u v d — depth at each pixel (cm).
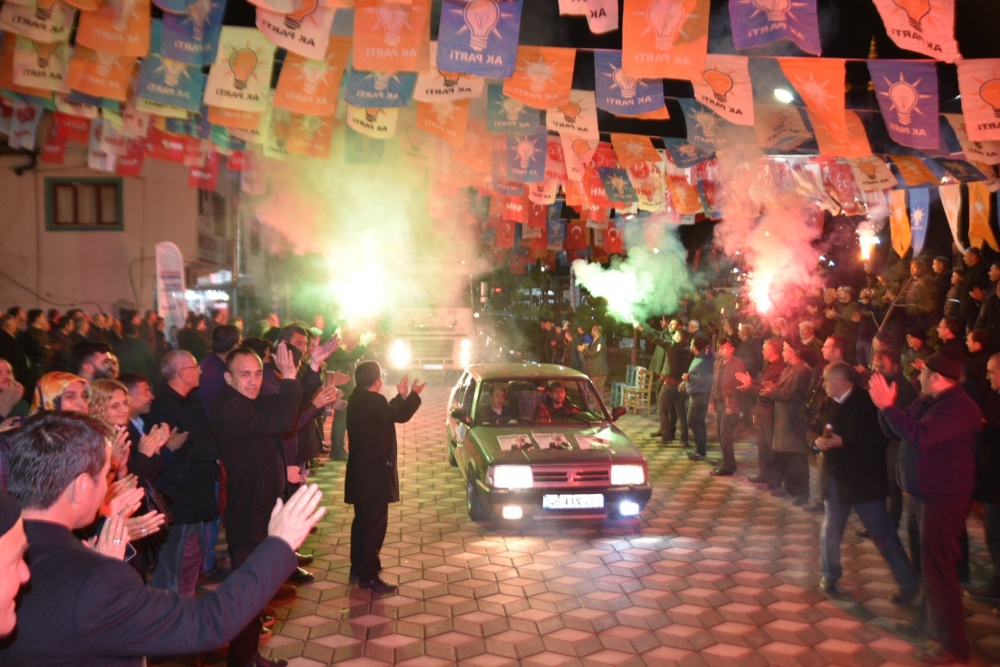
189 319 1128
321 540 647
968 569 533
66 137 659
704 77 489
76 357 484
